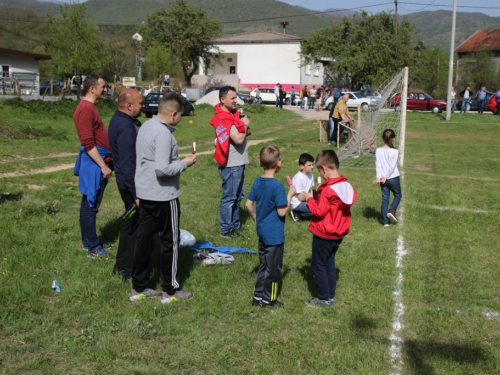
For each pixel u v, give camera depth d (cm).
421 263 581
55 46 3136
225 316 441
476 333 424
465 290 509
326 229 446
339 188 445
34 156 1269
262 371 358
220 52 5091
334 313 452
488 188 991
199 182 987
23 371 346
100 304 449
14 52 3806
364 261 582
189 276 519
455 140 1861
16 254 546
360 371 361
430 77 5150
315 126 2408
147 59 4569
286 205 444
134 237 495
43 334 396
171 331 408
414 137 1950
